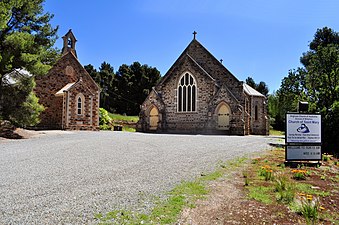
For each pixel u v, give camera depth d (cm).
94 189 659
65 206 540
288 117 1084
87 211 514
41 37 2178
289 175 837
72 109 2841
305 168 974
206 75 3300
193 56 3584
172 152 1287
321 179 796
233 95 3128
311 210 501
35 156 1106
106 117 3769
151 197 603
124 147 1423
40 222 463
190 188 677
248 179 771
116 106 6944
